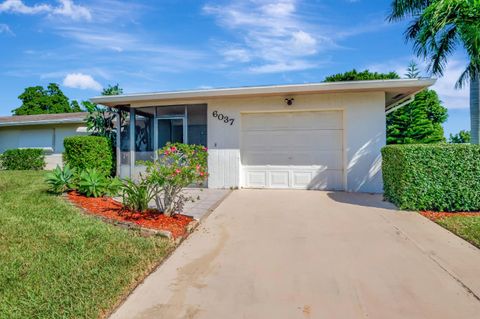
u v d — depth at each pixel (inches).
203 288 115.9
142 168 361.7
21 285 112.6
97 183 244.7
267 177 331.9
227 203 255.3
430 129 633.0
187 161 194.7
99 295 108.1
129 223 181.2
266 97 323.3
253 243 162.2
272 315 98.0
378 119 298.4
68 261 132.2
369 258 140.2
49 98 1331.2
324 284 117.3
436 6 295.6
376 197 272.8
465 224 182.2
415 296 107.9
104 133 422.3
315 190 317.7
